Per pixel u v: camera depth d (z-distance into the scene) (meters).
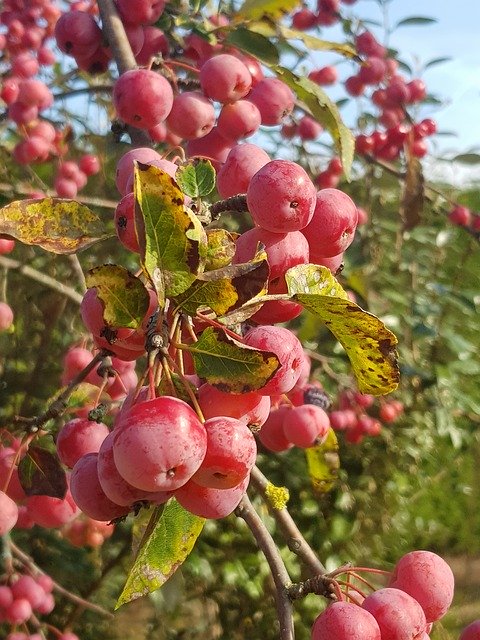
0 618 0.45
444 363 0.83
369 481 0.86
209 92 0.31
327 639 0.20
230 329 0.19
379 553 0.88
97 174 0.67
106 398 0.31
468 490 1.05
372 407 0.74
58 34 0.37
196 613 0.84
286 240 0.21
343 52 0.41
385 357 0.20
